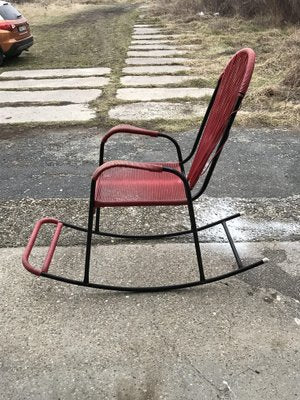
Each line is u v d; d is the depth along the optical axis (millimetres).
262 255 2801
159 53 8969
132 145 4598
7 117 5551
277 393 1917
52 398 1915
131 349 2148
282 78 6426
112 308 2395
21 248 2906
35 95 6465
